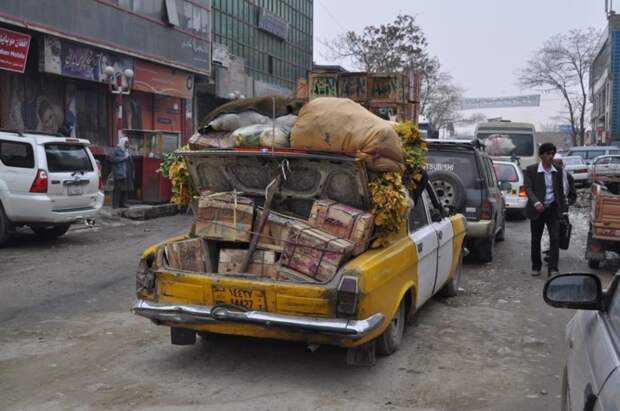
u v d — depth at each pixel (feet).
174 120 91.71
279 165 18.42
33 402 16.19
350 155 17.48
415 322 23.70
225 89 100.83
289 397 16.57
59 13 63.26
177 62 85.97
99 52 70.74
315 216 18.01
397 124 19.39
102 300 26.73
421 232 21.65
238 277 17.22
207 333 20.97
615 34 183.42
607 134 185.88
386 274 17.56
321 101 18.17
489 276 32.73
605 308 10.79
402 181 18.83
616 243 34.24
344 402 16.26
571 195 36.24
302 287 16.40
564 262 37.35
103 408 15.83
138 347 20.61
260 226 18.75
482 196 34.35
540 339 21.84
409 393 16.92
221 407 15.92
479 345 21.08
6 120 62.54
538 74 215.92
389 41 149.07
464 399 16.56
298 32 136.56
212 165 19.57
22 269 32.81
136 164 60.29
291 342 20.94
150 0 79.05
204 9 92.63
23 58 59.62
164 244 18.63
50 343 20.99
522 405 16.21
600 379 8.68
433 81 180.04
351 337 16.03
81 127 73.15
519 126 84.28
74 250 38.83
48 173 38.68
